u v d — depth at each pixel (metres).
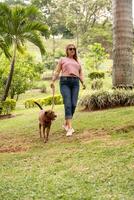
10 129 11.56
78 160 6.51
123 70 12.66
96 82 17.73
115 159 6.24
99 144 7.36
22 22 21.61
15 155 7.57
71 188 5.19
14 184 5.61
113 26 12.80
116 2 12.61
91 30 67.31
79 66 8.70
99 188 5.08
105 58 48.62
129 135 7.75
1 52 27.06
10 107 21.09
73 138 8.26
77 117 10.90
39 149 7.87
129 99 12.07
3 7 21.03
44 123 8.39
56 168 6.21
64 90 8.55
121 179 5.30
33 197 5.00
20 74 30.22
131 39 12.72
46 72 60.06
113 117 9.88
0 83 26.98
